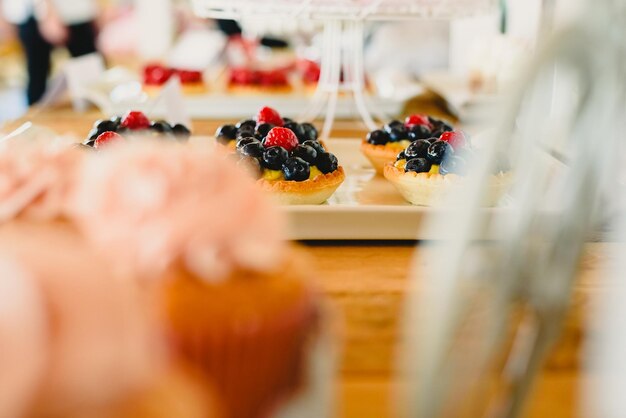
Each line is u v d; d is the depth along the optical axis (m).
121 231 0.30
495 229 0.34
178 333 0.32
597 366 0.43
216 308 0.32
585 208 0.28
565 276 0.29
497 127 0.27
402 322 0.46
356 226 0.61
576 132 0.28
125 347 0.23
